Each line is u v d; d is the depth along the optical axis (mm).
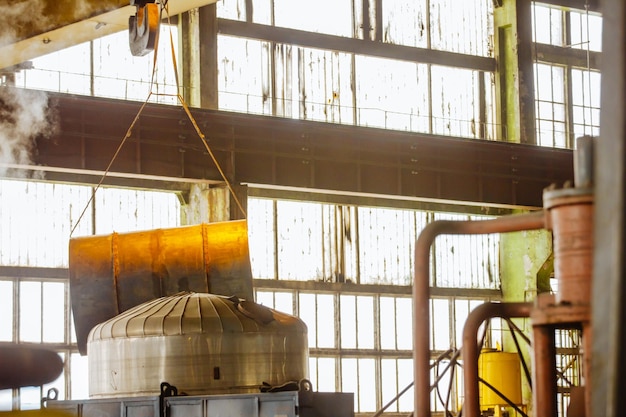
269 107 36344
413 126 39531
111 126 29609
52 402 14094
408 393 39125
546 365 4422
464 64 40812
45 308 32281
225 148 31766
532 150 38344
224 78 35500
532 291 40375
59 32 21406
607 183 2988
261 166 32469
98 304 16875
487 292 41375
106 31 21906
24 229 32094
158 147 30484
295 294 36969
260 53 36438
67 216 32844
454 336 40406
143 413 13359
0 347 5648
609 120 2988
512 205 37719
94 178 32500
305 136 33375
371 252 38812
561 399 38375
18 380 5676
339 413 12836
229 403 12883
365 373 38281
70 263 17016
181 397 13242
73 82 32719
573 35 43531
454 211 40188
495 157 37531
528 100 40750
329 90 37906
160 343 14562
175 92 34375
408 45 39812
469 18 41469
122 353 14828
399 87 39500
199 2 24703
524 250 40875
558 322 4270
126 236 17156
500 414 32125
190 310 14891
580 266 4340
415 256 5164
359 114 38406
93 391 15320
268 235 36656
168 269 16969
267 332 14914
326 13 38156
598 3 43656
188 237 17094
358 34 38781
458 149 36750
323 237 37875
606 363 2953
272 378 14859
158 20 17844
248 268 16922
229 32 35500
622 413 2842
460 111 40719
